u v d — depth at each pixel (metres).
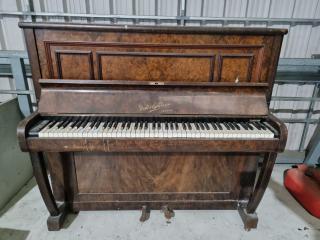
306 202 1.73
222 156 1.56
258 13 2.09
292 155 2.39
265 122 1.37
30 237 1.47
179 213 1.69
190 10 2.07
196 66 1.34
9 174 1.76
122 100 1.31
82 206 1.66
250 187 1.66
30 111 1.93
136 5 2.04
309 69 2.04
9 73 2.15
